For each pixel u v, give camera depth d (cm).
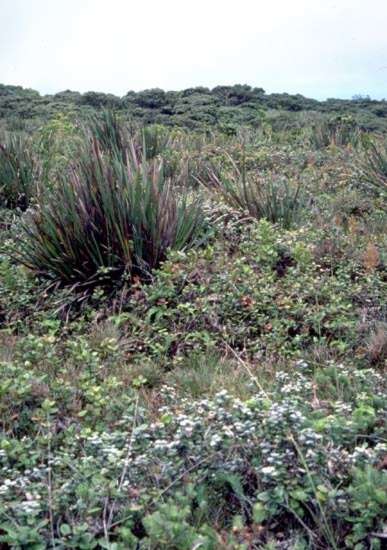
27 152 969
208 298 546
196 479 310
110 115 1104
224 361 480
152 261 618
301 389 400
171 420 350
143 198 618
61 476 321
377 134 1603
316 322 516
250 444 317
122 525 287
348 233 755
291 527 297
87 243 603
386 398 390
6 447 337
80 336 509
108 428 376
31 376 411
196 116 2367
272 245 653
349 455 315
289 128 2078
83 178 625
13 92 2898
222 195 831
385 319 536
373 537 279
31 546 268
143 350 508
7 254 645
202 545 268
